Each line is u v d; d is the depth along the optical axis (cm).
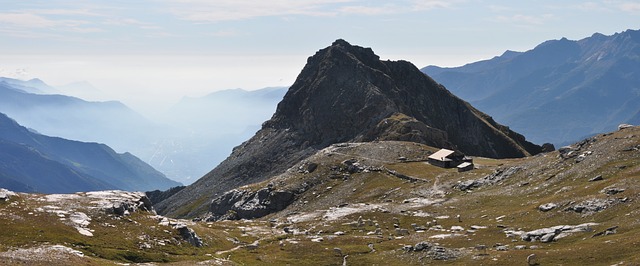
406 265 9000
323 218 15788
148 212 11844
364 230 13412
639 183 10194
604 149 13912
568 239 8556
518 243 9081
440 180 18862
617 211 9144
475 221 11962
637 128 15038
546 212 10588
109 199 11262
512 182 15275
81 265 6906
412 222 13588
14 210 9412
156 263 8544
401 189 18888
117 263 7800
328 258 10425
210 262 9094
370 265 9519
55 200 10631
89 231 9288
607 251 7244
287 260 10406
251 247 11731
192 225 13038
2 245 7688
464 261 8388
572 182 12606
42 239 8294
